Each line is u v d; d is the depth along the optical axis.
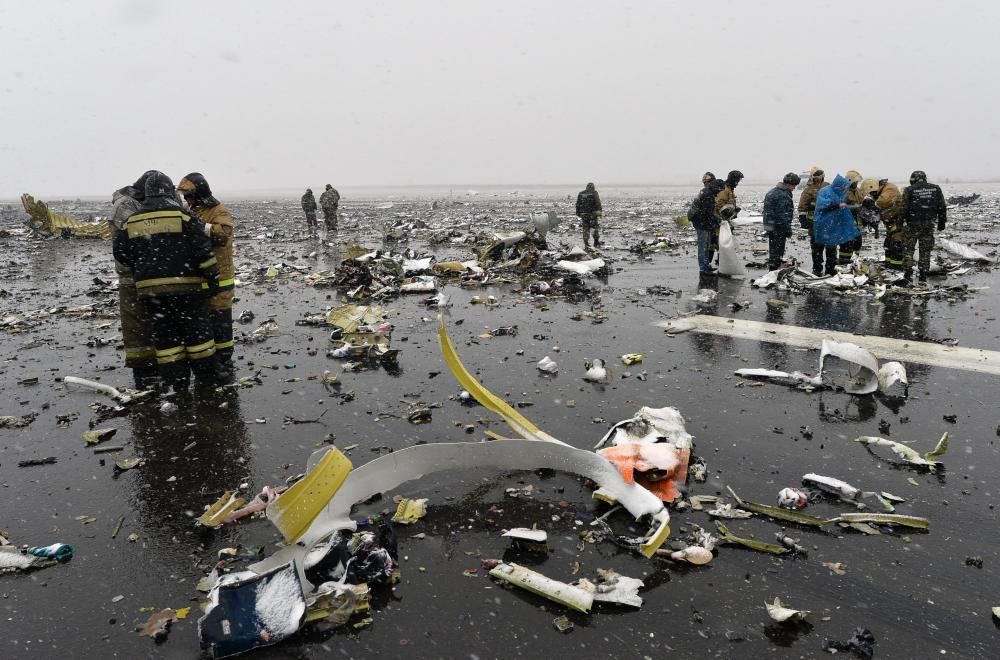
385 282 10.60
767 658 2.37
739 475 3.77
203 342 5.65
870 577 2.82
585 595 2.67
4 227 28.03
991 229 17.44
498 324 7.82
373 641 2.51
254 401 5.32
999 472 3.72
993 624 2.52
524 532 3.15
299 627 2.53
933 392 5.03
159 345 5.48
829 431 4.38
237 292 10.64
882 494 3.49
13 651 2.52
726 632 2.50
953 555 2.96
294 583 2.65
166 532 3.39
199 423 4.89
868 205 10.57
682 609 2.65
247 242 20.06
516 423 4.16
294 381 5.81
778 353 6.23
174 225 5.21
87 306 9.74
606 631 2.53
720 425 4.52
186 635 2.60
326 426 4.74
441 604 2.72
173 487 3.89
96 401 5.51
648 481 3.55
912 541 3.08
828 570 2.88
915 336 6.66
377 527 3.31
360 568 2.83
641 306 8.63
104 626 2.66
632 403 5.00
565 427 4.56
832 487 3.51
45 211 22.98
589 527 3.28
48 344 7.62
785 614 2.53
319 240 19.95
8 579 2.99
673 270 11.81
